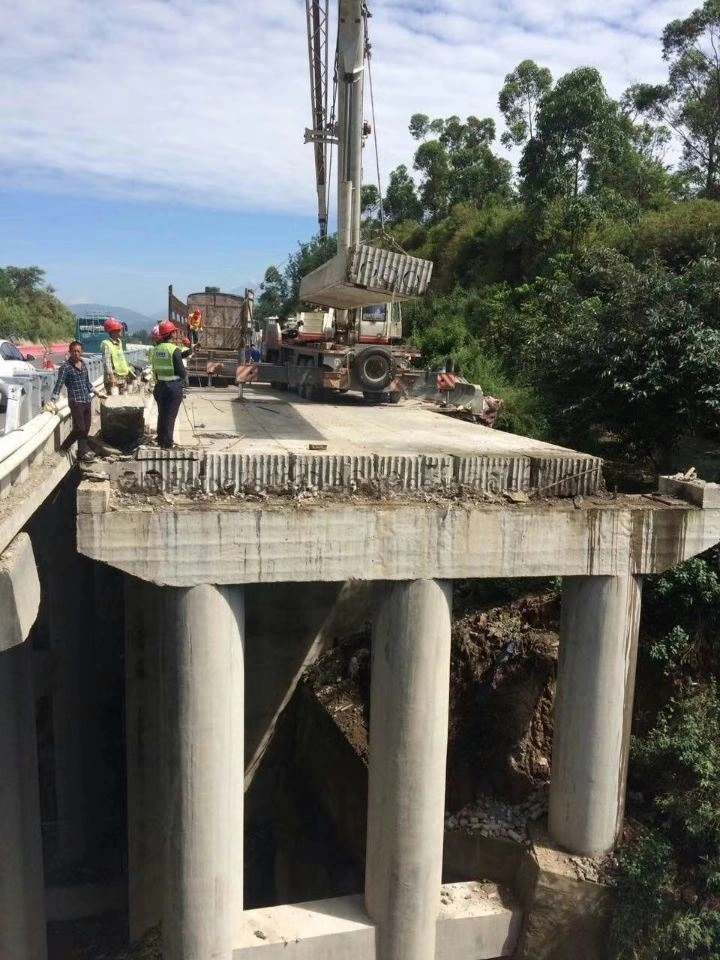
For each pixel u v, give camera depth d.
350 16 13.67
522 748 12.04
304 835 14.88
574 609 10.26
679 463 16.70
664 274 16.52
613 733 10.29
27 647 11.38
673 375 14.67
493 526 9.34
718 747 10.70
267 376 18.34
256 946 9.55
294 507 8.86
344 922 10.01
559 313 22.34
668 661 12.15
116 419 11.62
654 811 10.99
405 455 10.01
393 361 17.95
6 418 9.77
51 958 14.57
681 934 9.42
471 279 41.75
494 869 11.04
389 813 9.70
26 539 8.59
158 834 13.88
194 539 8.49
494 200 50.84
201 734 8.91
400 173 67.75
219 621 8.77
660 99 41.78
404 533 9.05
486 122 62.59
